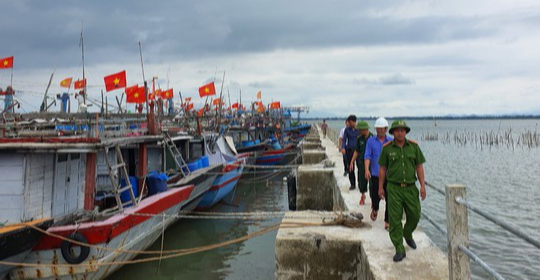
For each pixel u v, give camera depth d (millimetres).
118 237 8734
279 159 29562
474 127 184375
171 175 15555
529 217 18500
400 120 5277
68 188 9398
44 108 15516
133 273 10523
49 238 7957
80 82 16078
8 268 7594
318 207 12641
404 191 5156
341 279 5773
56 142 8688
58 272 8102
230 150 22969
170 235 13992
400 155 5230
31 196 8195
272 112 46438
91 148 8406
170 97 25641
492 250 13914
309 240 5820
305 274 5824
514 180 29859
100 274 8734
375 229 6395
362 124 8438
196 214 16375
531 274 11961
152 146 14945
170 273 10812
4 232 6859
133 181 11594
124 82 13695
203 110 24422
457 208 3881
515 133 115625
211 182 16656
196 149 18891
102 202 10742
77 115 13031
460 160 45250
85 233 7996
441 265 4848
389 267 4793
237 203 19734
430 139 88188
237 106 42688
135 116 15227
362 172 8406
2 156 8039
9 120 13750
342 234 6102
